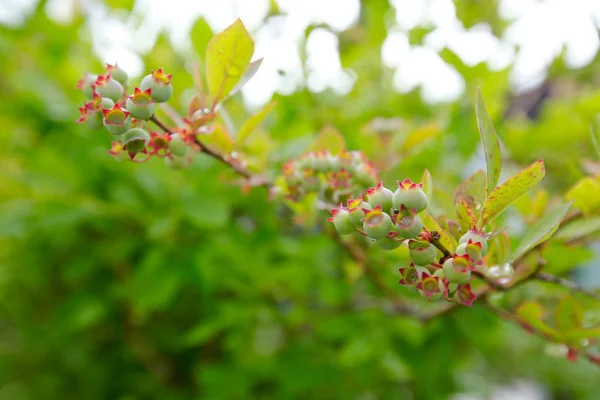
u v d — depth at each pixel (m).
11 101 0.48
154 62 0.45
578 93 0.52
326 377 0.43
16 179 0.47
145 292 0.41
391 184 0.40
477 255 0.22
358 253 0.34
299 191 0.28
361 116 0.46
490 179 0.24
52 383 0.57
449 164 0.48
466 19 0.48
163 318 0.53
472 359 0.58
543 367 0.69
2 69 0.49
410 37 0.48
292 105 0.45
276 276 0.41
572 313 0.28
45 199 0.43
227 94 0.26
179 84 0.42
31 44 0.50
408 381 0.49
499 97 0.47
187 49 0.46
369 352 0.39
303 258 0.42
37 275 0.53
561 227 0.29
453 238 0.23
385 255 0.33
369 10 0.50
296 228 0.43
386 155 0.37
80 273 0.47
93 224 0.47
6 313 0.62
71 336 0.54
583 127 0.43
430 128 0.36
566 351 0.31
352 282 0.39
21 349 0.60
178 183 0.42
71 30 0.51
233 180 0.32
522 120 0.52
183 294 0.51
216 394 0.44
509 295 0.33
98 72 0.45
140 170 0.42
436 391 0.48
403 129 0.38
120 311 0.53
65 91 0.47
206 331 0.41
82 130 0.42
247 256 0.41
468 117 0.45
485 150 0.24
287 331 0.47
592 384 0.72
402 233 0.21
